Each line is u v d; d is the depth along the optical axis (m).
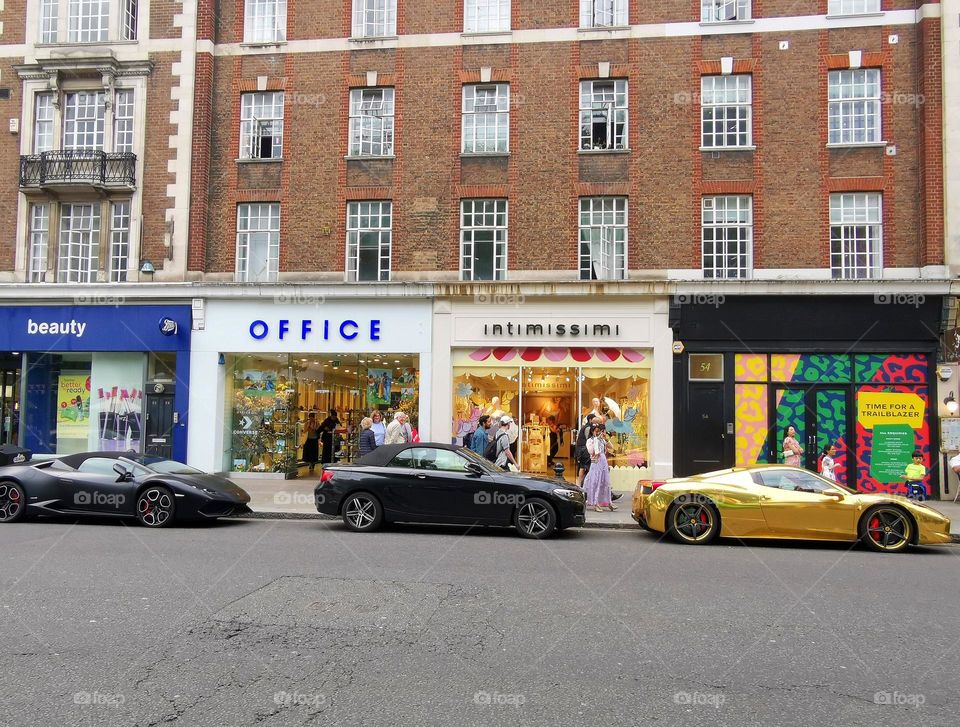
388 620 6.21
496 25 18.34
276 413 18.62
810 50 17.16
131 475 11.66
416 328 17.66
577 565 8.77
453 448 11.56
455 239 17.80
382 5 18.69
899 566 9.17
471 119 18.16
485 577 7.95
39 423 18.73
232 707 4.39
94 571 7.95
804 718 4.37
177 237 18.27
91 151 18.41
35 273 18.77
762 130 17.17
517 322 17.41
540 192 17.66
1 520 11.72
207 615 6.30
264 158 18.42
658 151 17.39
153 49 18.69
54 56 18.58
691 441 16.84
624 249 17.48
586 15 17.94
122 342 18.22
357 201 18.28
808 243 16.83
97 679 4.82
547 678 4.95
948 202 16.19
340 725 4.16
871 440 16.42
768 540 11.21
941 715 4.44
